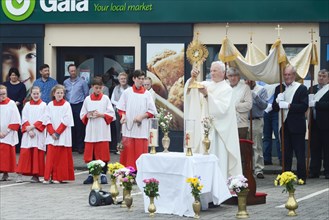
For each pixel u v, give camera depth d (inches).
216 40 940.0
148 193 530.9
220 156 584.1
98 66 985.5
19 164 739.4
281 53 721.0
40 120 739.4
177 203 538.0
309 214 537.3
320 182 735.1
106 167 742.5
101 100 738.2
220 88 589.0
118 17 959.0
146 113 727.7
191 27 943.0
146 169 552.4
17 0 984.3
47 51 985.5
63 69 995.3
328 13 906.1
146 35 953.5
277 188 685.9
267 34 927.0
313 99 767.7
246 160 589.3
